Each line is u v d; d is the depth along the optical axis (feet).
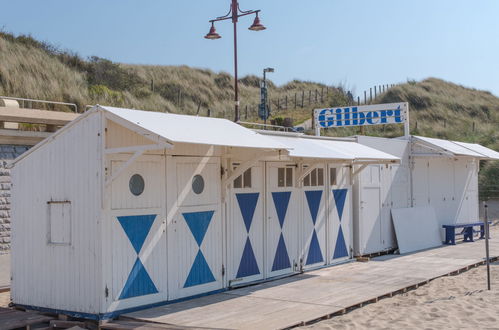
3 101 55.57
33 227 27.22
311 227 38.93
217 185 30.96
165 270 27.58
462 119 169.07
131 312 25.76
